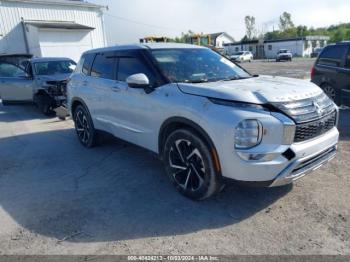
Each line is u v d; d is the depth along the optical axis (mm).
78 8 25078
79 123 6098
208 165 3293
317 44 67250
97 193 3977
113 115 4848
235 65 4824
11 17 22391
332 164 4547
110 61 4984
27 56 11867
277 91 3264
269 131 2963
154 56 4234
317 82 8781
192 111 3322
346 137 5910
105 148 5875
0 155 5809
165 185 4109
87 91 5445
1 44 22328
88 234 3086
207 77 4141
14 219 3438
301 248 2740
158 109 3812
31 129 7934
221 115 3082
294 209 3361
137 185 4152
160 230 3107
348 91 7891
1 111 10945
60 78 9469
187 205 3561
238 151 3000
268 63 39531
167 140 3756
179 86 3656
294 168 3064
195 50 4730
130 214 3426
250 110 3008
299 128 3053
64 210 3576
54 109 9234
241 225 3131
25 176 4688
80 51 23781
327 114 3398
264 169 2973
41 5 23406
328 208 3346
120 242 2941
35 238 3057
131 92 4297
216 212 3387
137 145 4484
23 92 10430
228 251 2748
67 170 4844
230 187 3896
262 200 3584
